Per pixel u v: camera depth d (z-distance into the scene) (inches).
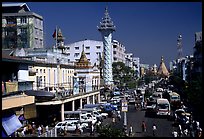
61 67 2122.3
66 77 2242.9
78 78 2325.3
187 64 3850.9
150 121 1856.5
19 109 1334.9
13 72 1320.1
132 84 4813.0
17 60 1284.4
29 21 2741.1
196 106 1701.5
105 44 4156.0
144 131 1480.1
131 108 2591.0
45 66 1878.7
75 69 2490.2
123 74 4805.6
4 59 1154.7
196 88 1747.0
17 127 1092.5
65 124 1481.3
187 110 1893.5
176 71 6210.6
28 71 1555.1
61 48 2532.0
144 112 2320.4
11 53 1878.7
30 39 2733.8
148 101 2625.5
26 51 2086.6
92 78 2672.2
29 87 1365.7
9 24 2738.7
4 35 2733.8
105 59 4109.3
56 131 1373.0
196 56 2486.5
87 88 2471.7
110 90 3550.7
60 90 1927.9
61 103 1654.8
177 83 4101.9
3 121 1026.1
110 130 906.1
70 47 4894.2
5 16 2738.7
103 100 2923.2
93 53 4872.0
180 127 1390.3
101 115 1955.0
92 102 2509.8
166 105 2049.7
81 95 2106.3
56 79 2027.6
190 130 1248.8
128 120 1911.9
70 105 2114.9
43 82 1841.8
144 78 7465.6
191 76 3046.3
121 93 3582.7
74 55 4889.3
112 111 2156.7
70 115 1713.8
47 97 1551.4
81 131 1440.7
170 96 2536.9
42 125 1524.4
